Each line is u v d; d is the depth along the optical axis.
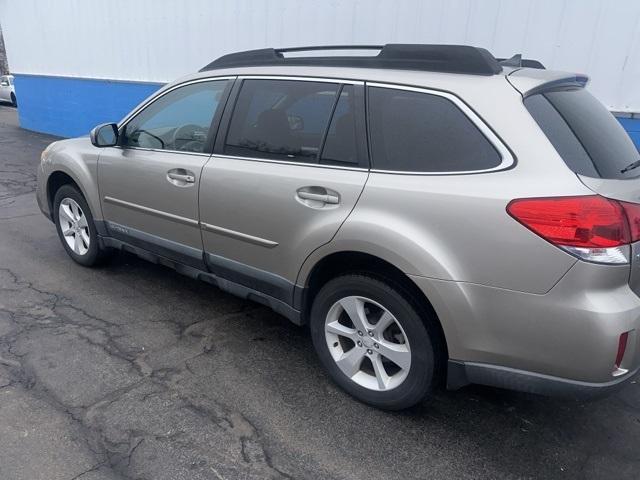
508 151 2.28
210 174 3.28
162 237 3.77
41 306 3.93
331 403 2.89
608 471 2.47
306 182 2.80
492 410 2.88
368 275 2.68
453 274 2.34
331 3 6.71
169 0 8.84
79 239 4.62
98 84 10.84
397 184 2.50
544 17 5.09
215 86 3.45
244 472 2.38
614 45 4.74
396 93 2.64
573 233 2.09
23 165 9.46
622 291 2.18
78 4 10.66
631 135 4.80
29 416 2.69
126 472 2.35
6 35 13.49
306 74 3.00
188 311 3.92
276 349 3.43
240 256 3.26
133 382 3.01
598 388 2.17
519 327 2.25
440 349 2.58
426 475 2.41
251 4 7.68
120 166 3.92
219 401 2.87
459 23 5.64
